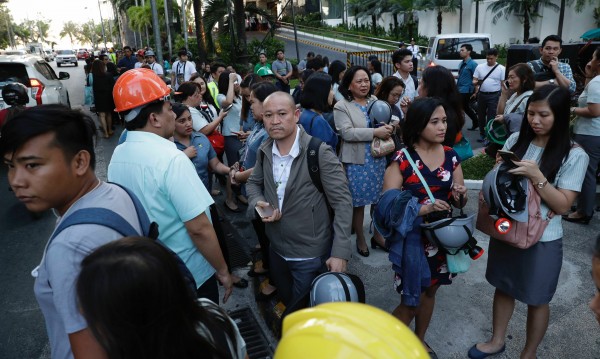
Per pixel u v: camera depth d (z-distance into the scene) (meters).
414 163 2.41
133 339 0.97
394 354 0.75
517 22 27.98
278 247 2.57
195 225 2.03
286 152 2.45
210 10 18.14
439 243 2.28
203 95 5.67
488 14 28.88
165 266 1.01
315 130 3.13
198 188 2.04
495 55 7.59
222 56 18.69
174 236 2.09
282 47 24.30
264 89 3.42
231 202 5.31
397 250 2.34
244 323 3.17
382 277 3.71
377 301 3.38
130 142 2.08
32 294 3.84
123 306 0.95
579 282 3.47
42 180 1.27
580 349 2.75
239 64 17.52
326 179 2.40
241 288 3.62
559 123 2.19
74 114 1.34
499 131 3.90
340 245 2.35
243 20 17.55
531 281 2.36
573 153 2.22
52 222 5.46
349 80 3.76
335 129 3.80
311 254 2.49
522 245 2.23
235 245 4.44
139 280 0.96
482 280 3.60
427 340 2.90
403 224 2.20
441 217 2.36
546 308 2.42
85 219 1.28
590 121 4.04
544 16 26.52
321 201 2.47
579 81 6.81
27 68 8.29
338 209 2.40
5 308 3.63
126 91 2.04
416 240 2.35
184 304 1.07
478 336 2.92
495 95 7.59
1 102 7.32
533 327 2.46
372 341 0.76
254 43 24.08
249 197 2.69
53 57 63.16
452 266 2.38
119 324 0.96
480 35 14.11
